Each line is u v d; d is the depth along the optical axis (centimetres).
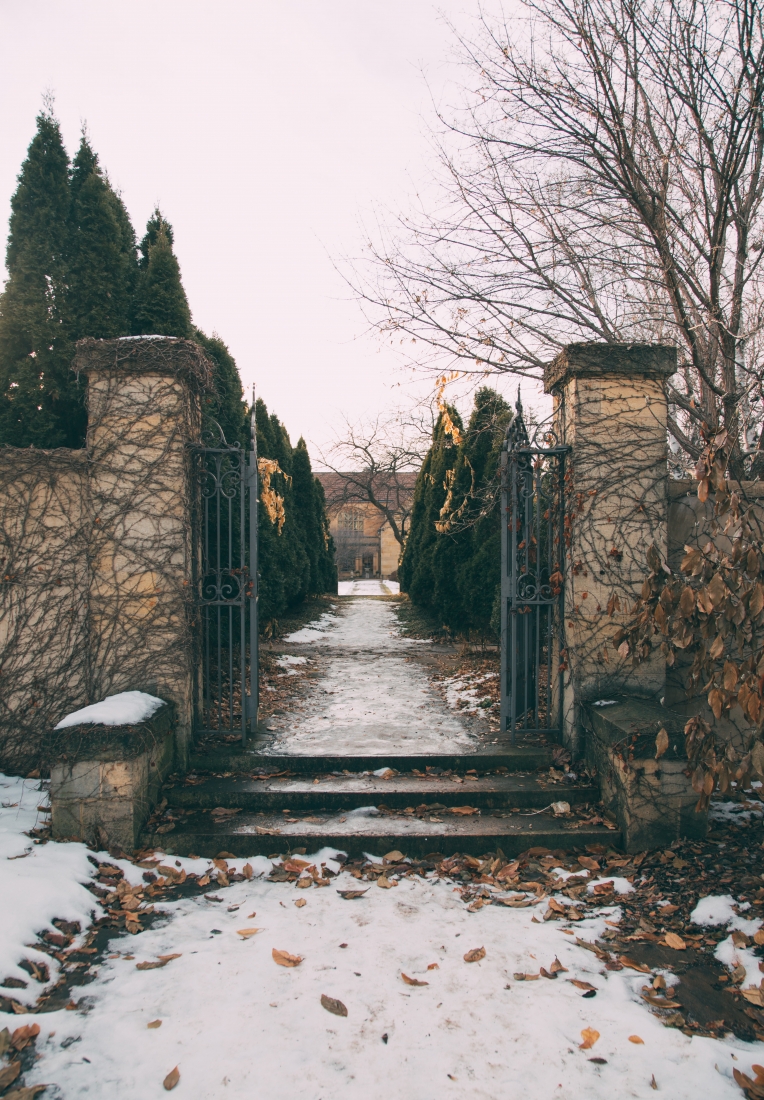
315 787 405
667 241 514
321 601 1705
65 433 589
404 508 2959
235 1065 210
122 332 629
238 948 275
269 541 966
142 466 429
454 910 309
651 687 436
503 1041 222
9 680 437
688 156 488
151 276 661
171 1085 201
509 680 497
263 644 954
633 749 358
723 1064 213
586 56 475
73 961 265
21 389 571
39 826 363
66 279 606
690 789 361
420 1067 210
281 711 560
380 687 669
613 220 537
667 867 341
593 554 433
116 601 428
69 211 614
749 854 348
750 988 250
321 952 272
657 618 330
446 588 1034
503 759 440
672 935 283
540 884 330
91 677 427
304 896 320
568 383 446
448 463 1198
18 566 436
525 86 512
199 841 358
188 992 245
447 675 728
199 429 481
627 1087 203
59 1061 211
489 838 362
